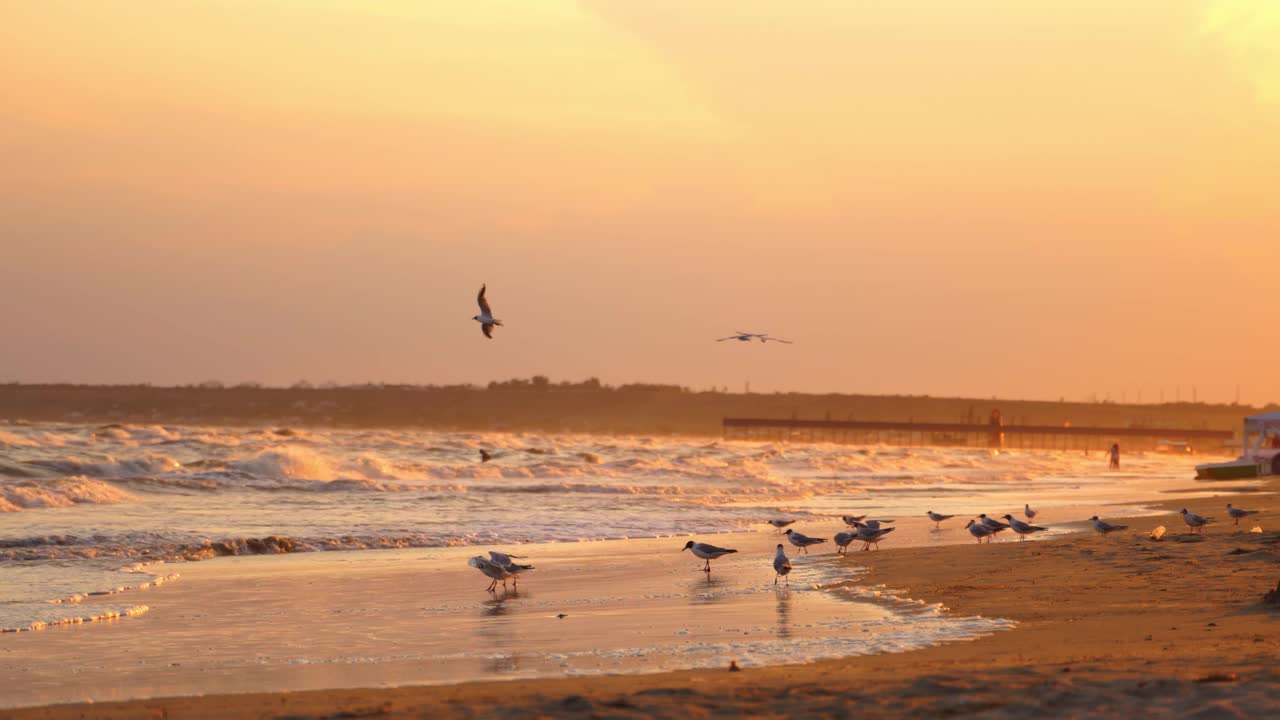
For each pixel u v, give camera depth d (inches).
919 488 3216.0
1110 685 503.8
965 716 467.5
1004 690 506.9
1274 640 650.2
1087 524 1765.5
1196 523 1450.5
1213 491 3014.3
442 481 2903.5
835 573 1164.5
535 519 1834.4
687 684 560.7
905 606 896.9
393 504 2069.4
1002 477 4124.0
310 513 1866.4
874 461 4953.3
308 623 878.4
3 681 660.7
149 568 1229.7
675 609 928.9
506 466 3260.3
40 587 1066.7
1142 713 457.7
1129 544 1326.3
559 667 678.5
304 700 566.9
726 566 1259.2
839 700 504.7
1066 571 1077.1
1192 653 599.2
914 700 497.7
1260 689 485.4
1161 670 539.8
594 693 546.0
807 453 5369.1
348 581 1138.7
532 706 510.6
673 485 2839.6
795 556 1360.7
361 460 3006.9
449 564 1291.8
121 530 1502.2
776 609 916.0
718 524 1815.9
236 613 930.1
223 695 601.3
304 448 3607.3
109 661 725.3
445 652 745.6
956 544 1478.8
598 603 976.3
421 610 946.7
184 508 1903.3
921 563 1218.0
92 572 1178.0
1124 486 3430.1
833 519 1968.5
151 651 761.0
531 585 1104.2
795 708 492.4
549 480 2977.4
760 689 532.4
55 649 769.6
